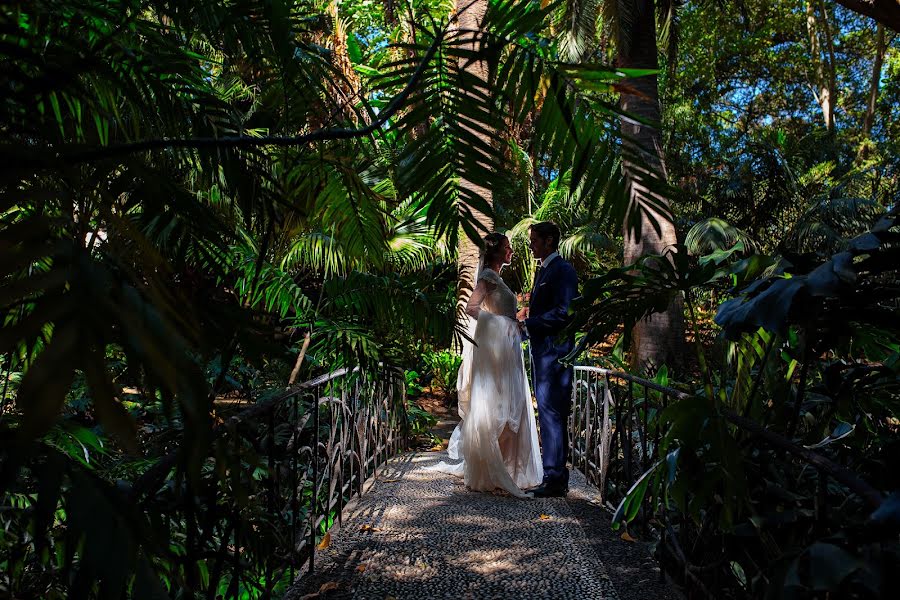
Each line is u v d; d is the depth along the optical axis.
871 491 1.19
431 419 7.14
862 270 1.63
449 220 1.30
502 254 4.68
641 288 2.22
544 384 4.32
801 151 13.38
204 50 1.95
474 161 1.23
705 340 8.98
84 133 1.36
